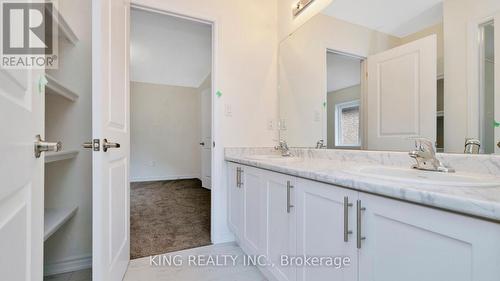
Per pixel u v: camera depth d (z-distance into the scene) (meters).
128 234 1.67
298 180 1.15
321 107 1.87
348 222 0.87
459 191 0.62
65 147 1.61
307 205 1.09
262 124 2.26
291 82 2.18
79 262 1.64
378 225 0.77
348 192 0.87
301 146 2.08
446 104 1.12
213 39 2.10
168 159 5.47
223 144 2.11
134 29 3.31
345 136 1.69
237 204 1.88
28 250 0.60
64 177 1.61
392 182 0.75
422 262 0.65
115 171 1.34
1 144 0.46
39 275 0.66
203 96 4.94
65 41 1.60
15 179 0.52
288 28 2.21
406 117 1.30
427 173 1.01
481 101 1.00
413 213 0.67
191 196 3.81
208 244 2.05
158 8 1.85
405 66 1.31
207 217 2.76
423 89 1.22
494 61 0.97
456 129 1.08
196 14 1.99
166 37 3.58
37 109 0.65
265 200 1.46
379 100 1.45
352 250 0.86
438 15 1.16
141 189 4.35
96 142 1.08
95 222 1.08
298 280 1.15
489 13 0.98
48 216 1.43
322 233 1.00
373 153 1.42
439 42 1.15
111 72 1.27
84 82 1.64
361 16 1.57
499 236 0.50
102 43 1.12
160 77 5.13
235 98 2.15
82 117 1.64
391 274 0.73
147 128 5.28
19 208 0.55
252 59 2.22
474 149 1.02
